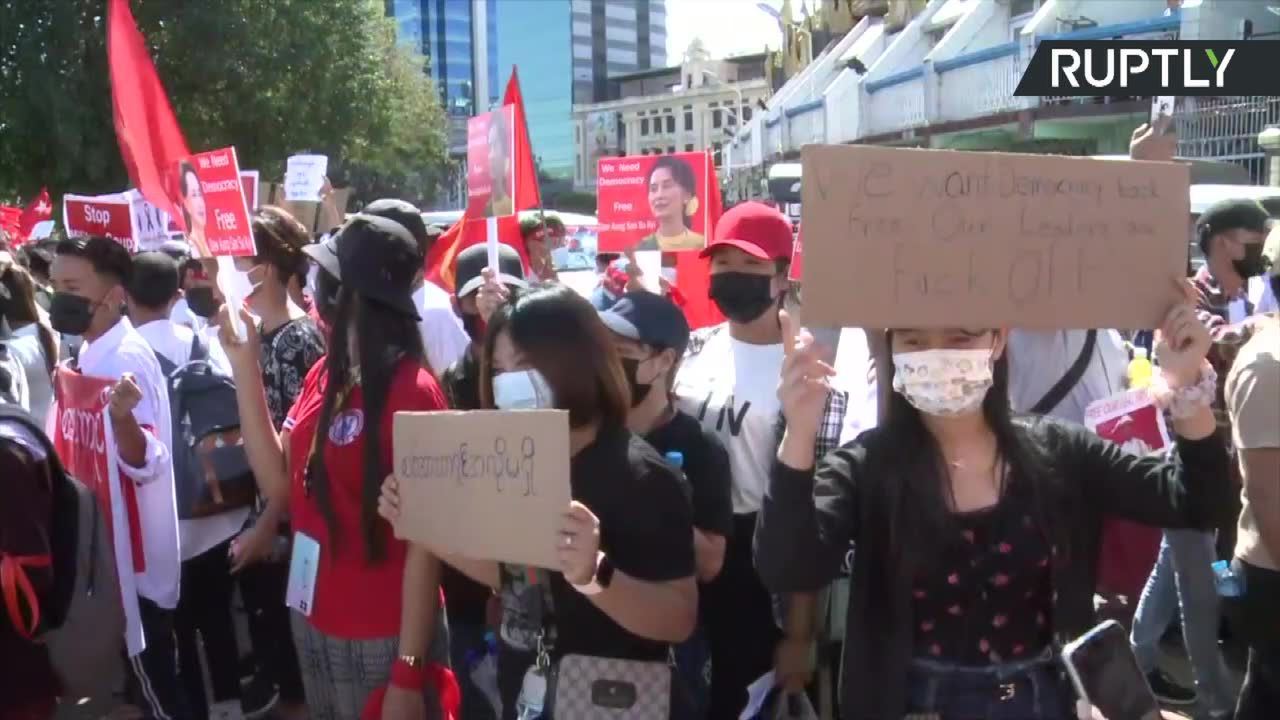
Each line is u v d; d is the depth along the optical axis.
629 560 2.17
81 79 18.73
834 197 1.92
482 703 3.02
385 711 2.53
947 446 2.14
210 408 3.96
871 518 2.14
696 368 3.47
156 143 3.65
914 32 26.59
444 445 2.16
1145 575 3.51
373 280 2.66
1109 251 2.01
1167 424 3.09
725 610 3.20
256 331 3.26
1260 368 2.57
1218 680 3.76
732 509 2.96
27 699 2.65
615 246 4.82
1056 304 1.99
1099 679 1.99
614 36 101.06
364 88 23.66
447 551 2.15
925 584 2.07
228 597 4.21
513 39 87.81
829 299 1.92
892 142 24.56
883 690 2.10
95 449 3.54
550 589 2.24
